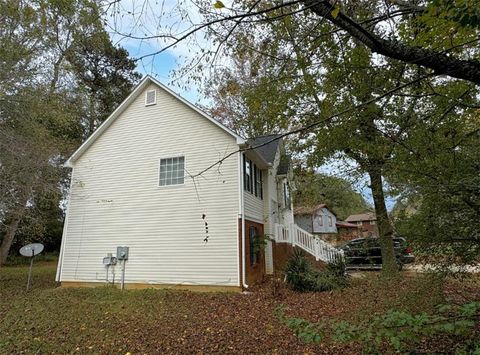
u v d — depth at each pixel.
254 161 12.45
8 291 10.60
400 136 4.76
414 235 3.85
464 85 4.48
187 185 10.73
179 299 8.62
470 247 3.62
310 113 8.96
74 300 8.88
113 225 11.34
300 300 8.20
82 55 18.94
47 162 12.02
